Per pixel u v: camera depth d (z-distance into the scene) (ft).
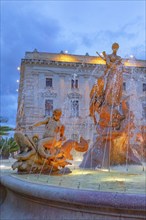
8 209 14.57
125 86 68.23
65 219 10.64
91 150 27.58
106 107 28.78
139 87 106.73
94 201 9.77
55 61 121.08
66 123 102.83
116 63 30.37
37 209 12.04
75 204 10.29
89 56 125.90
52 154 20.81
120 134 27.30
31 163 19.85
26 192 12.27
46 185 11.97
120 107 29.32
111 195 9.68
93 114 30.53
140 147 29.07
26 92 117.70
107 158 26.43
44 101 118.52
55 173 20.56
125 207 9.29
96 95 30.30
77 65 122.52
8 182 14.70
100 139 27.81
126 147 27.27
